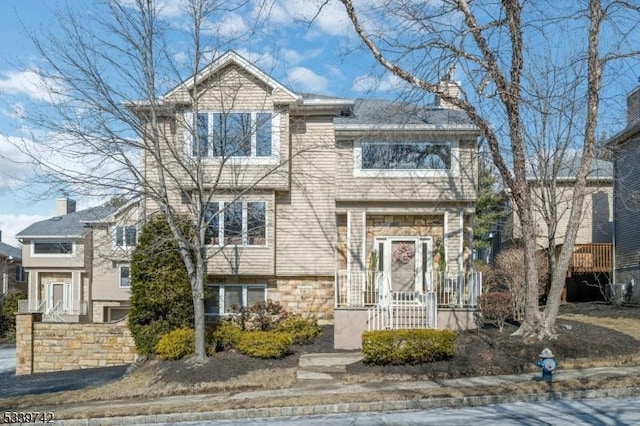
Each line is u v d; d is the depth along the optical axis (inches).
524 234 633.6
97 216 900.0
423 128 786.8
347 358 657.0
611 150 992.9
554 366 490.6
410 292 741.9
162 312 749.3
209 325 780.0
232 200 754.2
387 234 822.5
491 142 634.8
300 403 461.4
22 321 835.4
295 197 858.8
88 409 509.0
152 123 661.9
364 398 465.4
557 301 625.6
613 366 559.5
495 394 457.1
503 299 729.0
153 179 807.1
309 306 853.2
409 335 573.6
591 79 610.9
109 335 830.5
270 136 828.0
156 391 582.6
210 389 573.9
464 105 621.9
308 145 844.6
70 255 1435.8
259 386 567.2
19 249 1971.0
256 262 832.3
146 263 748.0
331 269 848.9
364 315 711.7
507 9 583.5
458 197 793.6
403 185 797.9
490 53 598.5
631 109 975.6
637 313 802.8
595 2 583.2
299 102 829.2
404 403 453.4
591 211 1189.1
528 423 370.3
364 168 805.2
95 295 1378.0
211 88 755.4
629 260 1021.2
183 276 749.3
